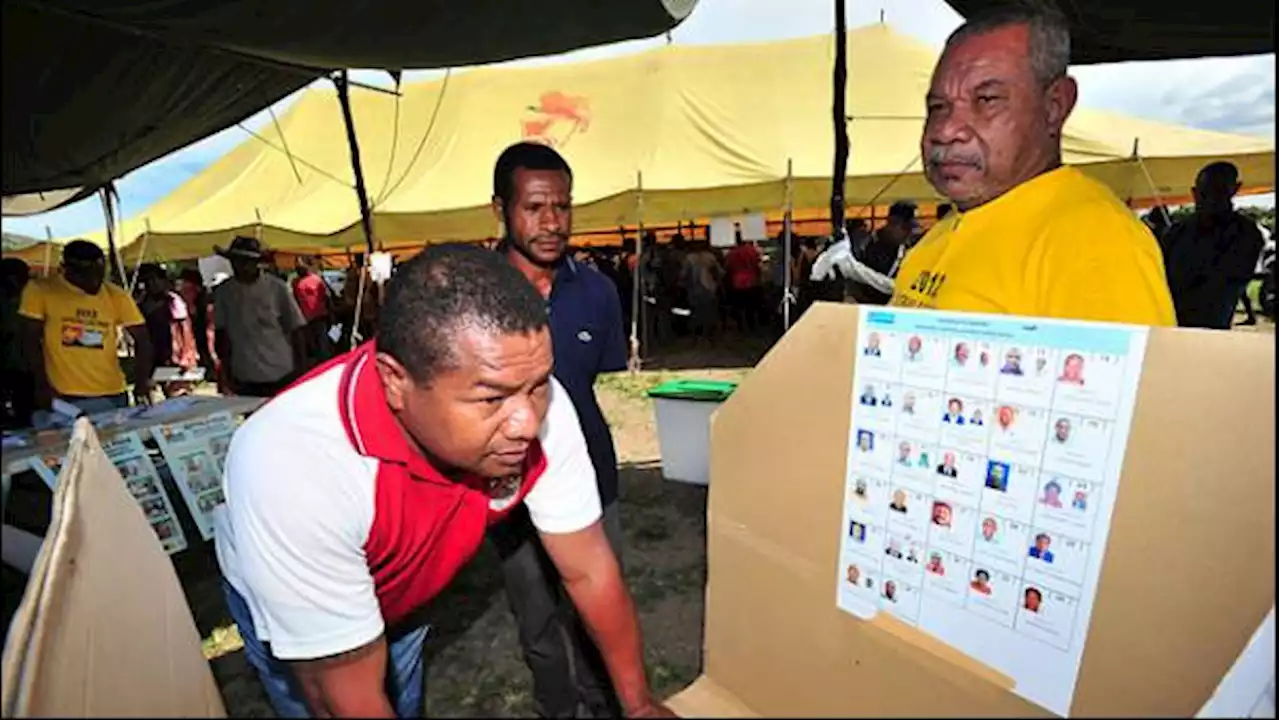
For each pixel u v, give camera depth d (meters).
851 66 8.33
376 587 0.92
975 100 1.09
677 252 9.25
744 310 9.19
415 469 0.80
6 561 0.66
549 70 9.20
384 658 0.81
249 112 3.68
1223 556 0.61
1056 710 0.64
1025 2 2.31
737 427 0.86
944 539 0.71
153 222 10.08
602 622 0.94
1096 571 0.64
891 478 0.74
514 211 1.50
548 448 0.91
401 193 8.16
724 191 7.35
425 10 2.21
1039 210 1.05
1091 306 0.94
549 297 1.53
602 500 1.58
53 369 3.05
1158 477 0.62
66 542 0.64
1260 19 2.16
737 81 8.38
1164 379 0.62
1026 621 0.67
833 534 0.77
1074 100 1.12
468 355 0.64
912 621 0.72
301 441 0.76
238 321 3.94
